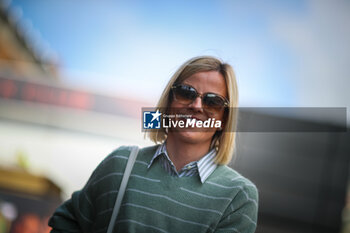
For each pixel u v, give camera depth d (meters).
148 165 2.40
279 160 10.23
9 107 11.78
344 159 10.35
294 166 10.41
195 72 2.44
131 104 11.69
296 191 10.51
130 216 2.22
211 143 2.54
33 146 10.88
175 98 2.43
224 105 2.40
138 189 2.30
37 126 11.53
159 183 2.30
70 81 12.34
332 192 10.48
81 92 12.07
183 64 2.52
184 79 2.47
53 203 8.72
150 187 2.29
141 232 2.18
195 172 2.34
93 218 2.49
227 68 2.46
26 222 8.24
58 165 10.42
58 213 2.64
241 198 2.25
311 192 10.51
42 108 11.86
